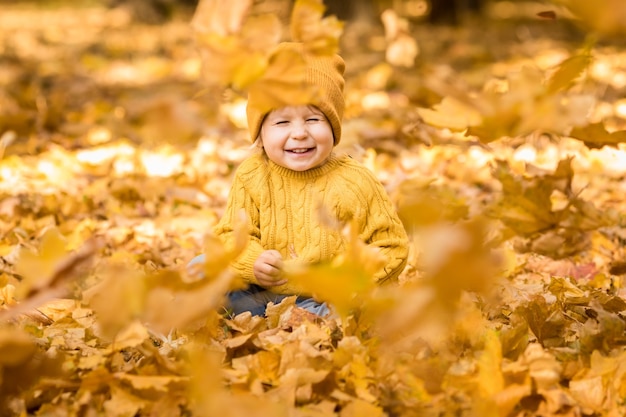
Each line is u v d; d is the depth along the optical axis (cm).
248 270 294
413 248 372
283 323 278
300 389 222
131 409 217
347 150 474
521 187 304
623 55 1155
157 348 255
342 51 1293
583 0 162
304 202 304
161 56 1335
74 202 478
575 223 305
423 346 244
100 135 703
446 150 609
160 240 437
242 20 183
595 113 723
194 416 215
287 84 186
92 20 2016
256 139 314
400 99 826
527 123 201
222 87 193
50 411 220
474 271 163
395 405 216
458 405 213
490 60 1171
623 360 230
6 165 575
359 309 254
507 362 228
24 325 274
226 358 253
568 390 226
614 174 569
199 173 578
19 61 1221
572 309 295
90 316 304
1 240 411
